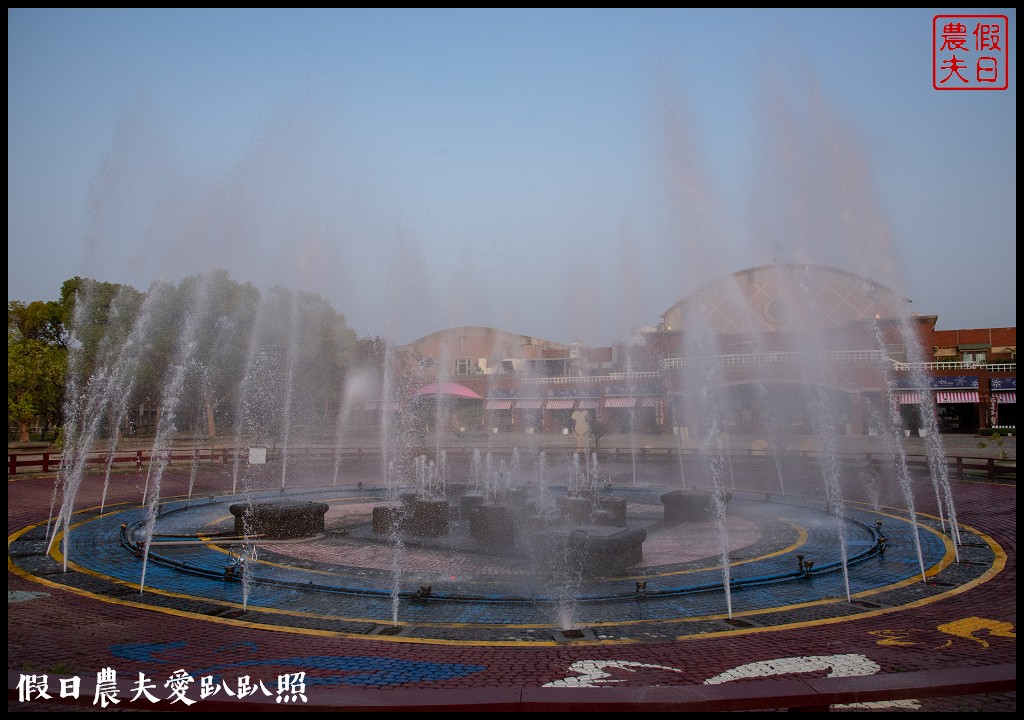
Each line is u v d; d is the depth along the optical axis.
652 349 60.44
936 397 49.06
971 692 6.53
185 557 13.20
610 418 58.28
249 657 7.78
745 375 52.22
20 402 44.53
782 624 9.11
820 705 6.22
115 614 9.47
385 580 11.58
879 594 10.61
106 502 20.94
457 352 73.75
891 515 18.28
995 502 20.16
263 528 15.11
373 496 23.12
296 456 39.28
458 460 38.03
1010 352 59.78
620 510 16.97
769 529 16.38
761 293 57.38
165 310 49.62
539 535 12.62
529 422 61.66
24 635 8.48
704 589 10.77
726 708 6.12
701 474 29.97
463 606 10.03
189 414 64.12
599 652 8.02
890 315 53.69
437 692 6.30
